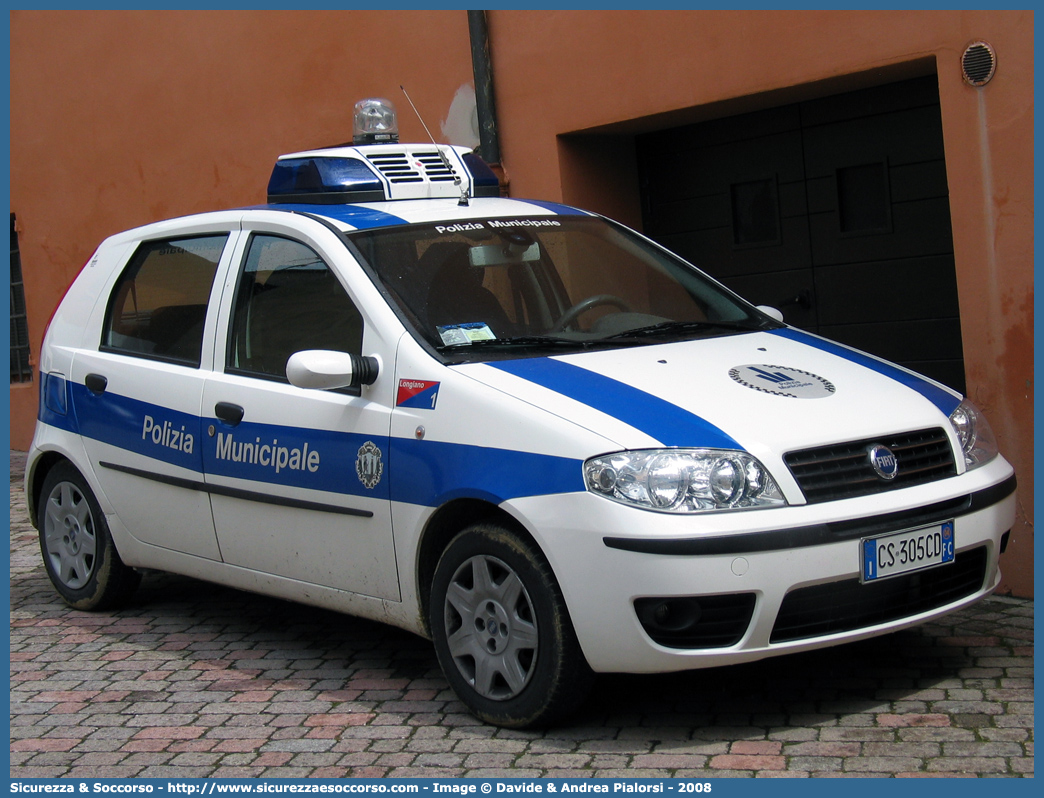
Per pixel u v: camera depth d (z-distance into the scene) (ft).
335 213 16.40
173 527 17.35
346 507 14.48
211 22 30.63
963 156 17.25
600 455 12.04
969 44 16.99
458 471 13.05
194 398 16.71
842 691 13.82
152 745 13.69
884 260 20.79
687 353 14.26
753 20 19.86
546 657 12.57
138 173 33.45
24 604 20.31
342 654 16.65
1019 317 16.87
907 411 13.37
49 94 35.91
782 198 22.18
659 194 24.48
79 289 19.98
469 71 24.86
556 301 15.66
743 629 11.94
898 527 12.44
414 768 12.46
